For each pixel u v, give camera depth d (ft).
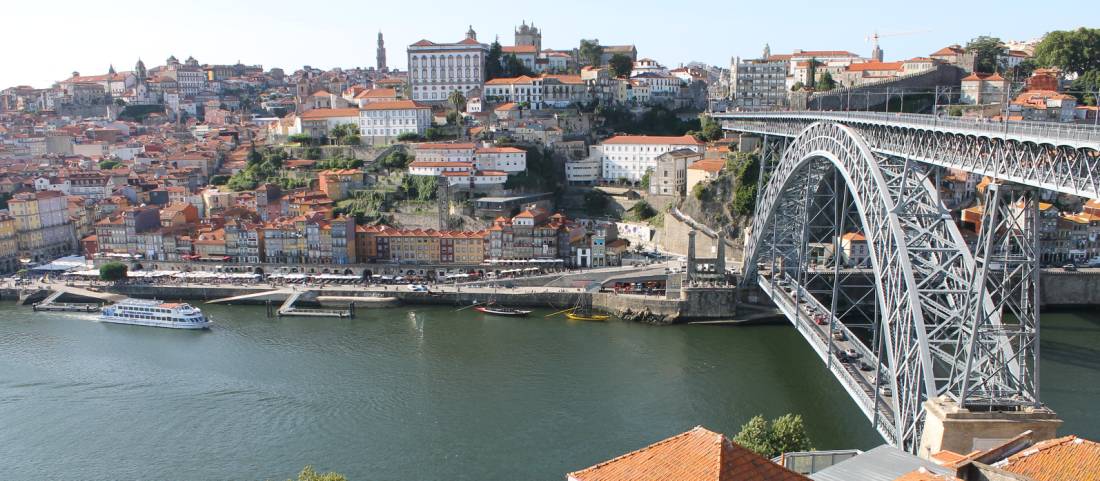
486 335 516.73
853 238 570.87
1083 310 557.33
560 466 320.91
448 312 586.45
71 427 369.09
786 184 452.76
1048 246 596.29
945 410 234.99
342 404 390.83
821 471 172.35
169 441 352.69
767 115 593.42
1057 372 414.21
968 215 611.47
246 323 557.74
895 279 280.51
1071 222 596.70
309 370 444.14
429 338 509.76
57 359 472.03
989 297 250.16
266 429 363.56
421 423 365.81
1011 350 243.81
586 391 402.11
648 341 500.33
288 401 395.96
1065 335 490.49
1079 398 373.40
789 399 383.04
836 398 382.83
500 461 326.24
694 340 502.38
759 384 406.62
